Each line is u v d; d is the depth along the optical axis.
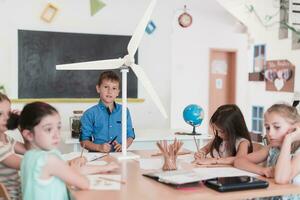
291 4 3.60
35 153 1.41
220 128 2.09
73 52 4.31
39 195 1.36
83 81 4.36
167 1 4.67
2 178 1.73
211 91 5.44
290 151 1.58
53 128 1.48
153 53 4.62
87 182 1.40
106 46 4.43
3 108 1.79
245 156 1.85
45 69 4.22
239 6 4.32
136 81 4.51
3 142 1.79
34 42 4.17
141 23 2.06
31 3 4.14
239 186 1.38
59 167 1.36
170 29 4.69
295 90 3.59
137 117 4.58
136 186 1.43
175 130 4.01
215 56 5.42
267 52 4.06
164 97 4.72
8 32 4.08
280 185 1.47
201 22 5.14
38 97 4.21
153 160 1.96
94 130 2.71
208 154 2.19
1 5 4.04
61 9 4.25
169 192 1.35
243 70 5.52
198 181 1.45
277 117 1.62
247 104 5.28
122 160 1.96
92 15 4.36
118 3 4.45
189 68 5.15
